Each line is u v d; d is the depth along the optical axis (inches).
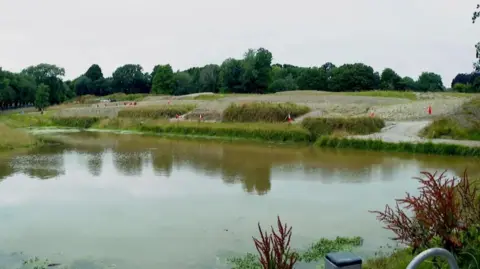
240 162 832.3
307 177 676.1
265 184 622.8
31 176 686.5
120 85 4847.4
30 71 3873.0
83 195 557.3
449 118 1069.8
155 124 1555.1
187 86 4101.9
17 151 1006.4
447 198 229.8
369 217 455.5
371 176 681.0
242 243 376.5
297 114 1444.4
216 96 2546.8
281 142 1182.9
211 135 1358.3
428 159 846.5
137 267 325.1
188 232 406.9
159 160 861.2
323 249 351.3
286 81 3976.4
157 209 488.4
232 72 3786.9
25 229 417.4
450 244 225.3
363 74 3759.8
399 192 571.5
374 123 1199.6
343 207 497.0
